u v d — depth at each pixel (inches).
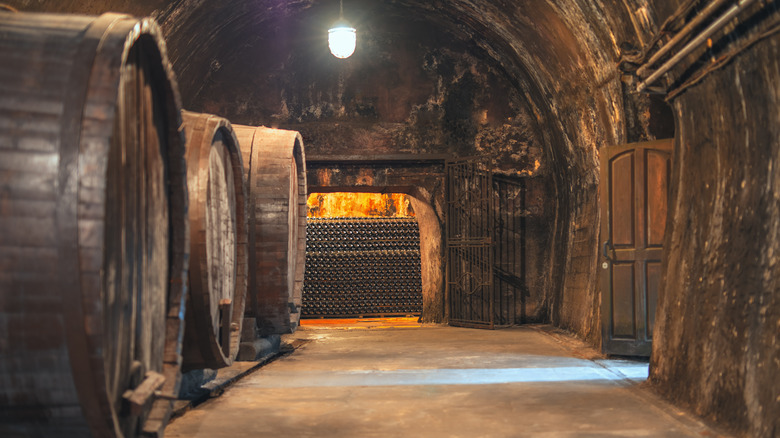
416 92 471.5
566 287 424.5
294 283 308.5
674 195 232.1
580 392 221.6
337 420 183.3
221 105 457.1
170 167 139.6
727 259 185.3
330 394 220.4
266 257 260.8
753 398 158.6
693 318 200.4
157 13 306.7
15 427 104.5
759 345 159.8
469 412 192.7
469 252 468.4
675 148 236.1
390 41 471.8
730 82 185.3
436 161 474.9
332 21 465.4
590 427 173.0
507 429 171.9
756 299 165.9
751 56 170.9
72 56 100.3
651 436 163.2
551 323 455.5
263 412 193.0
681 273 215.8
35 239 95.3
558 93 396.5
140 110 121.3
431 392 223.5
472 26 434.9
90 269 95.6
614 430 169.5
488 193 446.3
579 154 398.9
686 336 203.9
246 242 220.2
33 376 99.0
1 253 95.1
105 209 104.3
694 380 192.9
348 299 553.6
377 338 396.2
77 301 95.8
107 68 99.3
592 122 360.8
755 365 159.9
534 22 360.5
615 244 305.7
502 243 471.2
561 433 167.0
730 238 185.6
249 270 262.1
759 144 175.0
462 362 291.3
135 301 119.9
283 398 213.8
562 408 196.9
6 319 96.1
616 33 280.1
